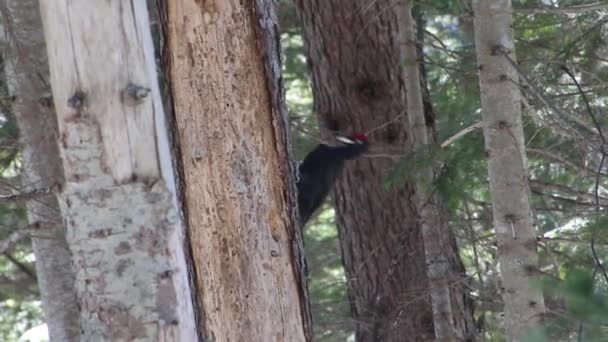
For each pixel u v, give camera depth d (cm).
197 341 717
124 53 675
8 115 1397
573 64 1218
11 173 1766
